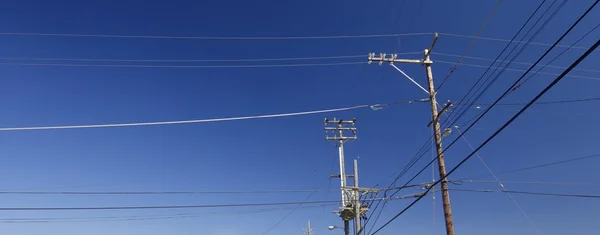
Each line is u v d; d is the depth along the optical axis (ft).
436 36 59.21
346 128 107.04
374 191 82.99
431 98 57.57
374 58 62.18
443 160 54.19
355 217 89.35
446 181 53.47
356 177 93.20
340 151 105.40
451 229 51.75
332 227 97.35
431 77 59.06
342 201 96.02
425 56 60.64
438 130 55.11
